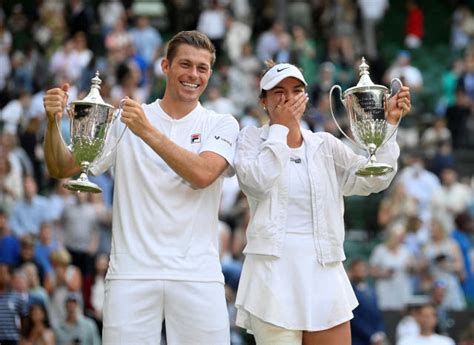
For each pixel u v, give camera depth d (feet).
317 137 67.51
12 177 151.43
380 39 264.31
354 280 120.26
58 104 64.90
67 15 239.09
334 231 66.59
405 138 203.41
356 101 67.26
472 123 207.62
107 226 148.05
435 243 155.43
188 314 64.39
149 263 64.18
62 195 150.30
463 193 176.35
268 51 224.33
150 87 203.92
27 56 209.97
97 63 198.80
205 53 66.28
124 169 65.46
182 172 63.87
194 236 65.05
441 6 281.95
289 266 65.92
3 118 181.88
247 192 66.44
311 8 254.88
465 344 125.49
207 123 66.80
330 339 66.18
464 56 252.01
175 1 251.60
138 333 64.03
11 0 254.88
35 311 120.16
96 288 133.28
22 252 134.62
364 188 68.08
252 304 65.92
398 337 126.52
